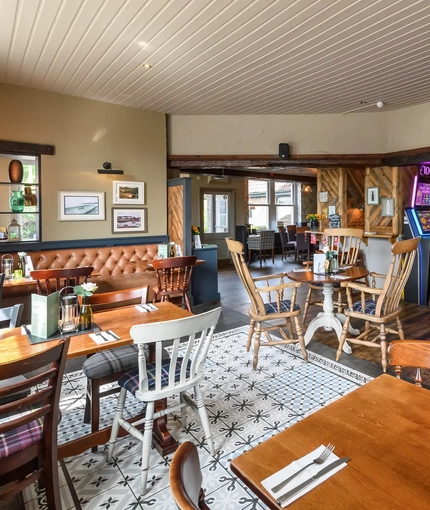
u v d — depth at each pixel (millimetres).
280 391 2791
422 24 3113
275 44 3453
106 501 1776
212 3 2783
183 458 789
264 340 3850
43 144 4734
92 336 1891
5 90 4461
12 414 1710
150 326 1696
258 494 843
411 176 5832
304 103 5285
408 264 3143
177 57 3732
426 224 5582
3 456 1352
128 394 2787
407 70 4094
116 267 5203
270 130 5879
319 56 3721
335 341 3836
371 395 1248
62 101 4855
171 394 1859
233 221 10898
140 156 5512
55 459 1510
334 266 3748
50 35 3277
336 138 5852
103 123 5180
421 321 4441
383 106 5434
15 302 4176
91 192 5152
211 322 1921
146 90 4707
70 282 3984
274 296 6043
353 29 3188
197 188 10156
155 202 5707
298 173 11078
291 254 11812
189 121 5824
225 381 2961
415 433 1036
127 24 3090
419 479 856
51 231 4895
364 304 3264
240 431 2303
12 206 4559
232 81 4391
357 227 7469
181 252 5512
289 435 1040
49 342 1813
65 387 2920
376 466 903
